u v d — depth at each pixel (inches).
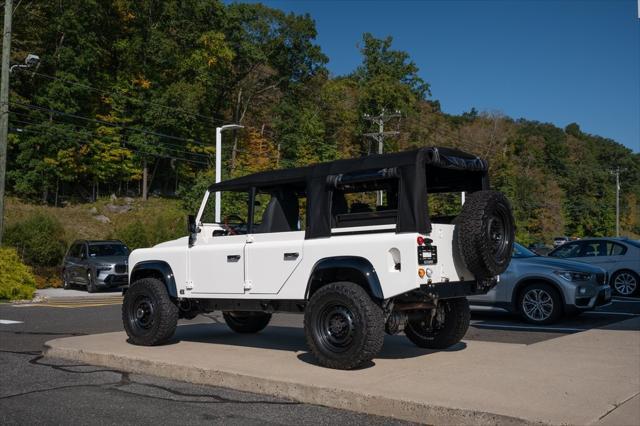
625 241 658.2
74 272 947.3
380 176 253.8
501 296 458.6
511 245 267.6
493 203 256.7
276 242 284.4
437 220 290.2
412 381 225.0
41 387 249.6
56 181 1793.8
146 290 325.7
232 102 2416.3
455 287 262.2
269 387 231.3
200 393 237.3
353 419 199.8
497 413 181.5
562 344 310.7
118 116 1941.4
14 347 359.9
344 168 267.1
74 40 1851.6
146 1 2066.9
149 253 339.9
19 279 778.2
